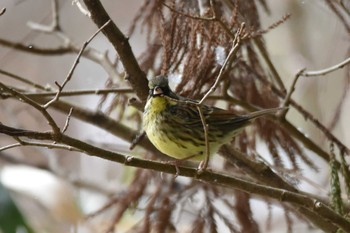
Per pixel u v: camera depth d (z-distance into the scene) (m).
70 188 16.86
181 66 10.91
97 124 12.23
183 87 11.02
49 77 19.23
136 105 11.31
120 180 17.30
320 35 18.08
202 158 10.94
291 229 12.30
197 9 11.14
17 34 18.58
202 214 12.05
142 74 10.90
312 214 10.93
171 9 9.94
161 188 12.30
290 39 18.28
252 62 11.84
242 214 11.95
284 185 11.27
